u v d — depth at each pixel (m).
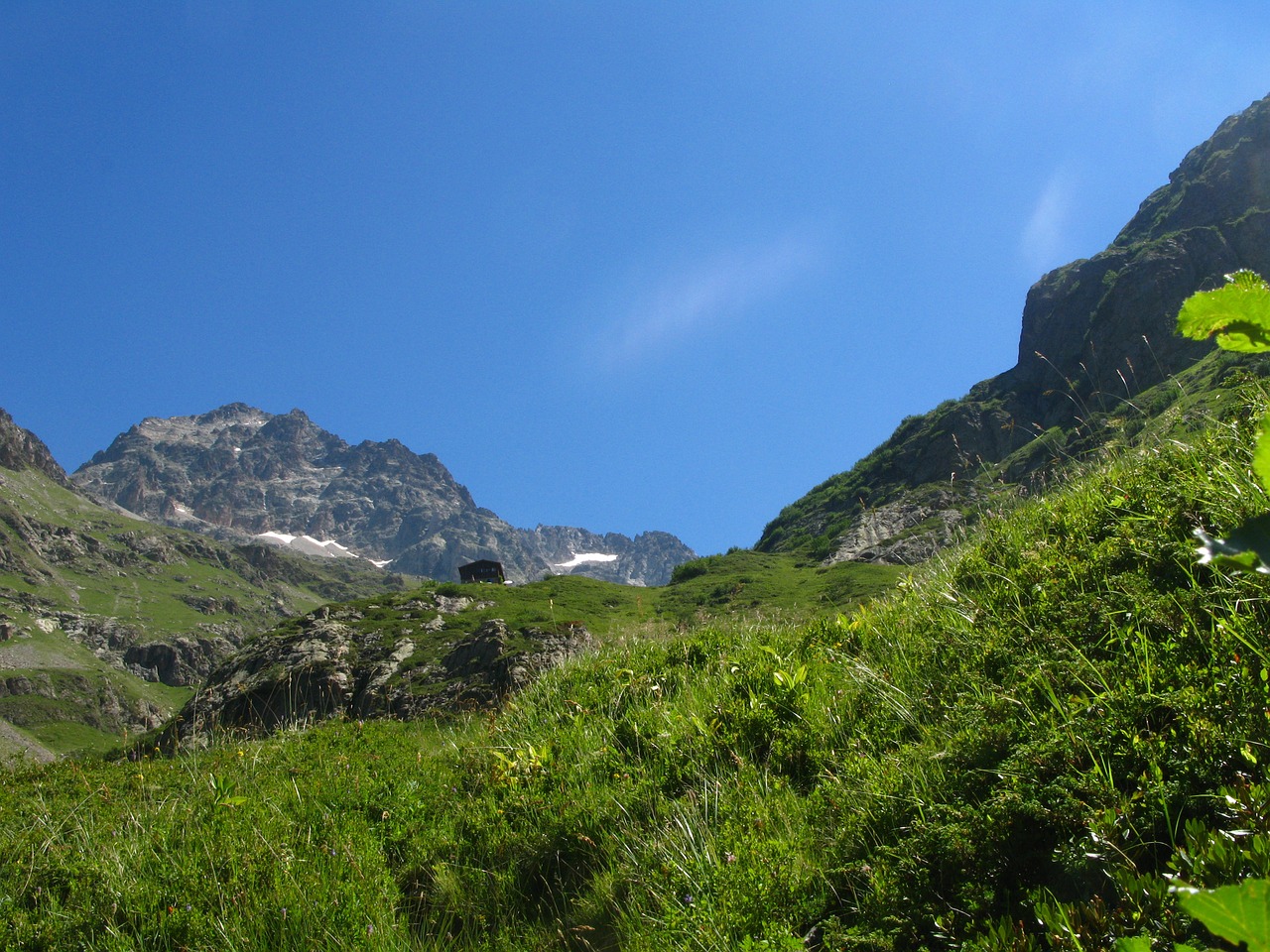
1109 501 7.02
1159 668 4.68
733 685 8.09
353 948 5.99
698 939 4.82
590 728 8.77
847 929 4.37
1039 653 5.52
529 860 7.02
